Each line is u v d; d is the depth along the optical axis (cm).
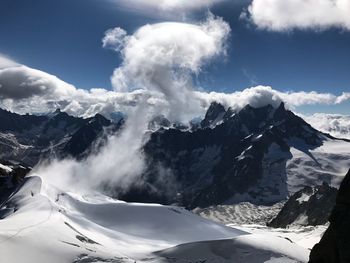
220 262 13700
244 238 15225
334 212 4250
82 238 14438
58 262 12175
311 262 4422
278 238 15800
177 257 14312
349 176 4244
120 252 14775
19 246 12188
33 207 18662
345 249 3978
